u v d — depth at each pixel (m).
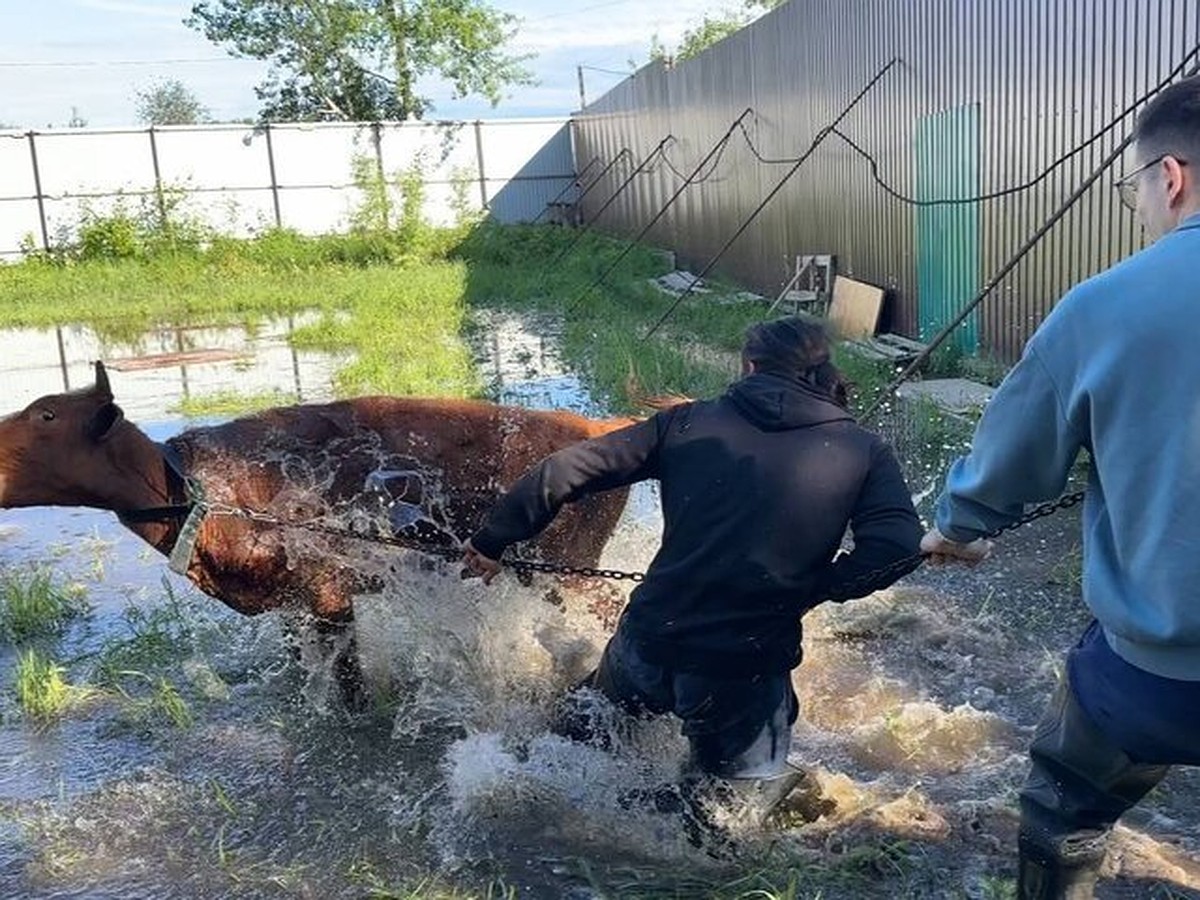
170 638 5.63
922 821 3.70
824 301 15.40
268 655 5.40
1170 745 2.24
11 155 31.55
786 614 3.24
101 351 17.86
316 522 4.28
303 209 33.91
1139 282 2.11
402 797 4.05
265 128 33.19
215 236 31.92
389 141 34.41
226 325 20.77
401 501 4.34
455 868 3.59
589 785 3.79
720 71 20.34
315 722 4.67
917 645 5.13
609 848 3.65
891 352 12.02
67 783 4.33
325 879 3.60
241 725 4.70
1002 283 10.96
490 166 35.56
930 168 12.38
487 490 4.43
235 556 4.20
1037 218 10.24
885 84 13.44
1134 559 2.13
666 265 24.05
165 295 25.11
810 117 16.05
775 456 3.15
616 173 30.39
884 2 13.24
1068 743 2.46
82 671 5.39
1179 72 7.19
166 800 4.14
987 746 4.20
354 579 4.37
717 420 3.24
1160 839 3.51
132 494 4.10
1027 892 2.67
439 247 30.73
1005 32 10.61
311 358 15.73
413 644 4.68
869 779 4.03
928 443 8.48
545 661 4.57
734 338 13.88
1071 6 9.52
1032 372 2.25
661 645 3.29
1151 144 2.24
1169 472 2.06
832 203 15.45
